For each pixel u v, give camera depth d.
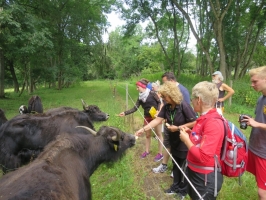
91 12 26.22
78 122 5.21
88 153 3.24
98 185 4.76
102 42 33.59
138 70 53.12
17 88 25.33
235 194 4.54
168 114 4.14
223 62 17.27
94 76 51.97
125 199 4.32
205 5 20.50
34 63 20.69
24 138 4.66
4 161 4.64
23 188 2.07
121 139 3.77
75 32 26.42
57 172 2.42
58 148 2.83
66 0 22.66
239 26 22.53
